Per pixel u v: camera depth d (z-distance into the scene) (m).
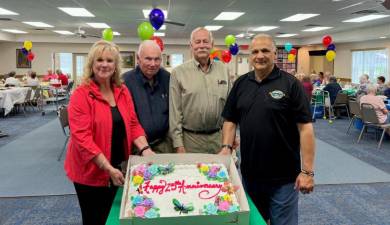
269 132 1.71
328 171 4.16
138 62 2.06
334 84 8.31
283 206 1.78
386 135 6.15
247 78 1.81
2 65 14.52
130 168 1.52
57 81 10.82
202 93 2.06
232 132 1.88
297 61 15.55
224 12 8.19
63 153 4.86
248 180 1.85
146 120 2.04
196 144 2.14
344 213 2.98
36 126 7.08
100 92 1.68
